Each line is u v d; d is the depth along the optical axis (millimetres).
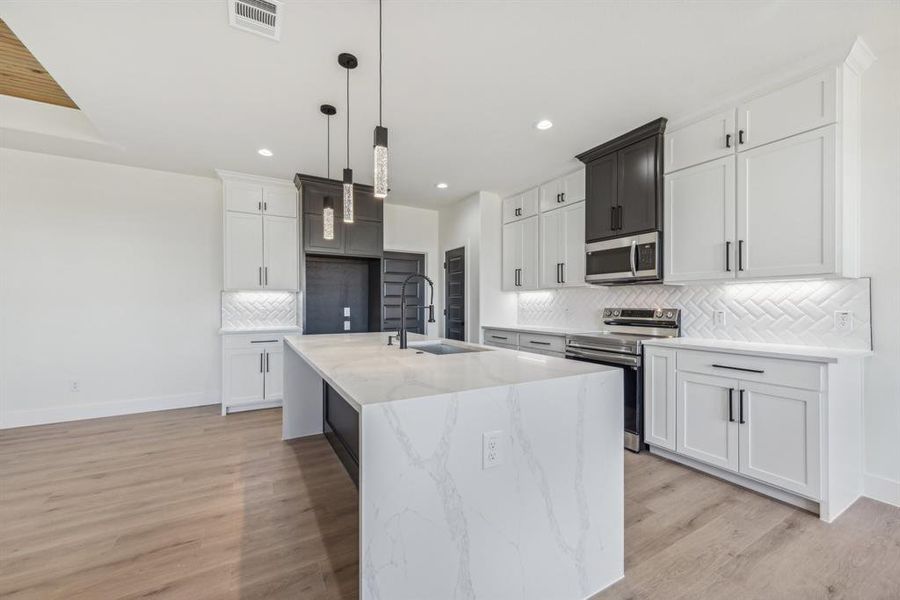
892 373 2127
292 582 1557
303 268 4301
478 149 3404
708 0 1729
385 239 5312
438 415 1166
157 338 4031
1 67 2666
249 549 1764
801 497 2074
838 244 2078
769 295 2615
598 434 1531
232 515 2045
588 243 3494
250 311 4375
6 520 1989
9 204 3473
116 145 3359
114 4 1738
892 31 1941
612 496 1568
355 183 4410
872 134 2178
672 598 1470
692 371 2521
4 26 2238
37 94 3039
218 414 3893
